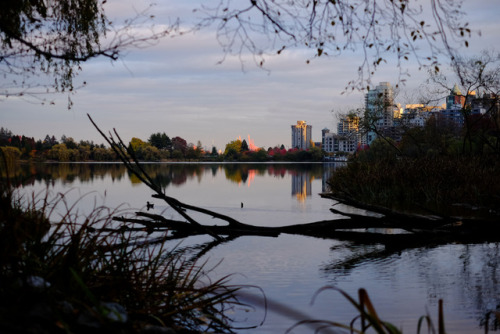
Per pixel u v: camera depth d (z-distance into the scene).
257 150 123.31
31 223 3.39
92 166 61.03
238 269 5.96
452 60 3.88
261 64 3.58
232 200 15.90
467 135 21.17
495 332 3.63
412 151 28.53
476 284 5.15
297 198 16.56
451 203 13.09
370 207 9.02
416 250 7.27
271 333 3.55
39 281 2.82
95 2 5.48
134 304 3.42
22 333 2.26
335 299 4.60
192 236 8.63
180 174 38.53
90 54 3.55
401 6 3.81
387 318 4.03
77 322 2.60
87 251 3.44
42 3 5.10
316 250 7.35
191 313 3.77
